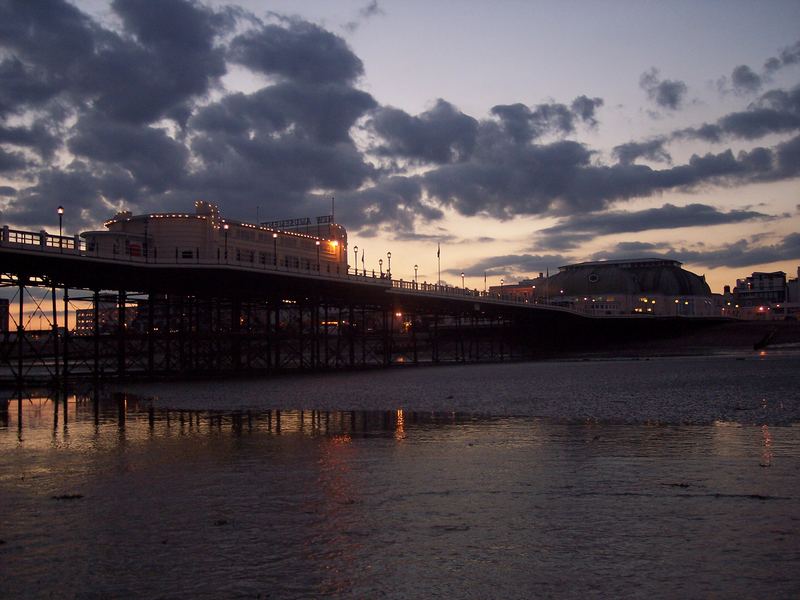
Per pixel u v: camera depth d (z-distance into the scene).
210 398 51.09
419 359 157.25
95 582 13.20
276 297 93.62
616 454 24.91
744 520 16.28
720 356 127.38
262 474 22.48
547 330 181.62
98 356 72.62
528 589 12.60
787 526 15.80
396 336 170.88
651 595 12.29
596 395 48.62
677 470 21.91
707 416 35.22
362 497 19.16
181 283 82.00
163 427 34.94
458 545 14.95
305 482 21.16
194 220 89.12
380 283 102.31
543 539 15.27
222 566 13.91
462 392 54.09
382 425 34.59
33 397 54.78
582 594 12.37
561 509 17.58
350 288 100.88
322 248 111.88
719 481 20.22
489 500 18.59
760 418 33.91
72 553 14.76
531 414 38.03
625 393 49.75
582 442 27.77
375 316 165.88
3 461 25.78
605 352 169.50
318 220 131.88
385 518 17.05
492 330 181.00
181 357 81.94
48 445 29.55
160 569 13.79
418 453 26.05
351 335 106.56
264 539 15.54
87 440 30.84
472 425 33.91
